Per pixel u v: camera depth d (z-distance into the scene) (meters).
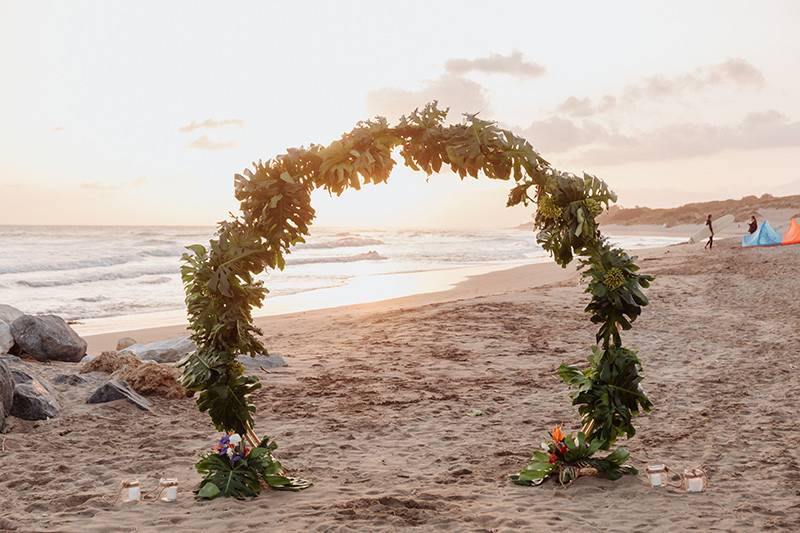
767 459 6.82
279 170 5.93
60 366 11.49
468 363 12.15
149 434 8.02
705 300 20.22
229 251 5.84
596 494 5.77
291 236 6.03
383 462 6.96
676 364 12.12
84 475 6.49
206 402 6.07
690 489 5.86
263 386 10.41
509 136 6.02
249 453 6.06
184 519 5.19
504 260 54.34
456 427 8.31
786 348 13.15
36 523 5.13
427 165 6.07
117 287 32.38
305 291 29.22
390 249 73.44
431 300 25.23
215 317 5.99
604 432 6.32
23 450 7.25
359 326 16.61
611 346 6.38
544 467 6.23
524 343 13.94
